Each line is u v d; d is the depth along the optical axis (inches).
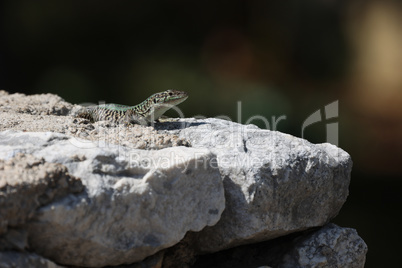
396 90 845.8
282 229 261.9
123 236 218.7
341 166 278.8
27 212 194.2
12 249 191.5
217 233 258.8
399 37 866.1
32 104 380.2
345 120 811.4
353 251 277.1
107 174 221.1
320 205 273.3
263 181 253.3
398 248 522.3
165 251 259.8
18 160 208.7
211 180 239.6
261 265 277.0
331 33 863.7
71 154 227.0
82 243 209.9
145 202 221.1
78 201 205.3
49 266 199.2
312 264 270.8
